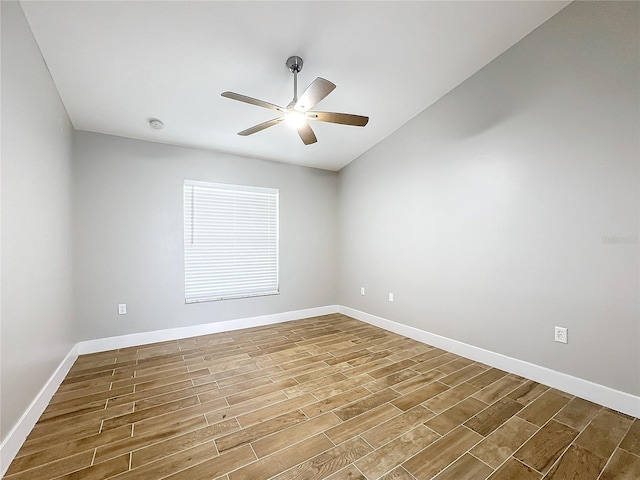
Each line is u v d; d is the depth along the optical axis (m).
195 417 1.92
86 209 3.06
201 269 3.71
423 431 1.78
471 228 2.89
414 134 3.47
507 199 2.60
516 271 2.54
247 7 1.96
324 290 4.70
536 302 2.41
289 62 2.42
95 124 3.01
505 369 2.62
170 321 3.50
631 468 1.49
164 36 2.11
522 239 2.50
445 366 2.73
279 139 3.65
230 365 2.75
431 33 2.35
